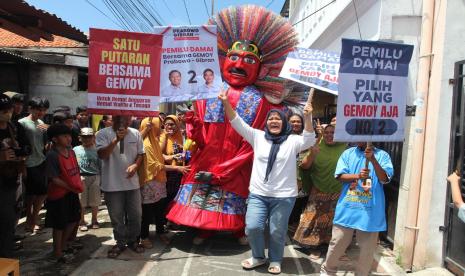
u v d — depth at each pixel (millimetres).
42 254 4898
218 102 5422
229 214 5266
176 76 4691
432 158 4523
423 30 4633
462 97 4371
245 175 5441
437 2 4559
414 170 4672
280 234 4500
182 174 5914
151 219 5270
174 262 4816
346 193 3879
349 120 3668
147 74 4449
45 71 12875
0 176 4059
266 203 4523
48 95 12992
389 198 5758
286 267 4789
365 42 3627
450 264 4465
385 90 3725
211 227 5152
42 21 5977
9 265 2994
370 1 6254
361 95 3678
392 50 3691
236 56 5590
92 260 4758
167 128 6027
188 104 7504
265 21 5598
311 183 5168
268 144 4508
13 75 12180
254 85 5770
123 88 4426
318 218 5020
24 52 12836
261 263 4711
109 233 5840
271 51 5660
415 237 4676
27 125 5543
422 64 4633
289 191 4445
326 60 5152
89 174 5930
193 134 5336
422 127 4633
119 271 4480
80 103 13242
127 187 4723
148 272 4500
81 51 14078
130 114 4449
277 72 5719
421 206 4645
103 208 7398
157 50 4449
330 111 8312
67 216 4586
